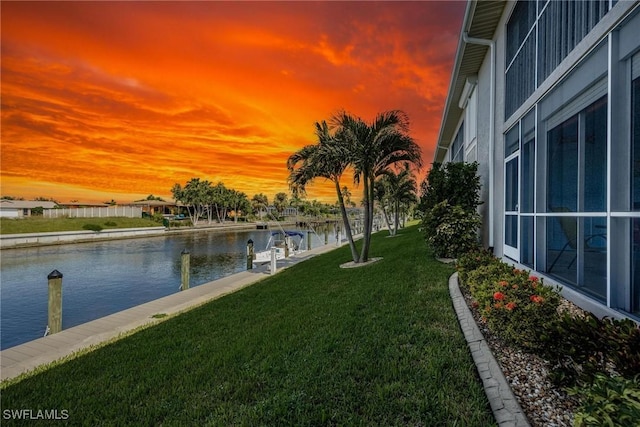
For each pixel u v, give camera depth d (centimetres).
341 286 691
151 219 5222
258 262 1557
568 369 219
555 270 450
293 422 233
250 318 559
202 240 3409
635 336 193
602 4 325
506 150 666
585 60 358
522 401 220
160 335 526
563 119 417
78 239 3158
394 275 682
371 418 227
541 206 479
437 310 424
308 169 1100
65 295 1203
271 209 8869
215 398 287
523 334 276
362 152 957
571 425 192
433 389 250
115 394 323
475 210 808
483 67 863
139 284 1368
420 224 877
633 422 133
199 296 892
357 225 3478
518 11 603
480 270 436
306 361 329
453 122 1473
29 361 482
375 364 301
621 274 293
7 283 1412
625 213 277
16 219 3388
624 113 293
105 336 586
